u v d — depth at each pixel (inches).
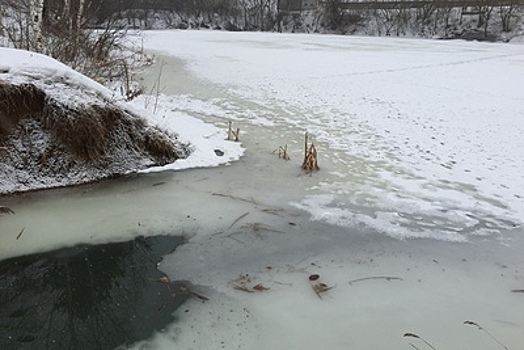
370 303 150.4
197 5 2130.9
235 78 567.5
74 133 232.2
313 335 135.2
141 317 142.1
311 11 2191.2
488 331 138.6
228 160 275.1
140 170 251.8
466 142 316.2
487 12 1756.9
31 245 178.1
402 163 275.7
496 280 164.4
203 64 684.7
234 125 348.5
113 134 247.0
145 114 265.0
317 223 202.5
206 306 147.3
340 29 2059.5
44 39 447.2
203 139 303.7
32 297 150.6
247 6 2245.3
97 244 181.5
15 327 137.2
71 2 570.3
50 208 207.5
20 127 226.2
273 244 185.2
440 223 204.4
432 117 385.4
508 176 255.9
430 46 1220.5
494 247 185.9
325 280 162.4
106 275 163.0
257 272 166.7
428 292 156.9
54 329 136.6
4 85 221.3
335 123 364.2
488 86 541.6
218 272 166.2
